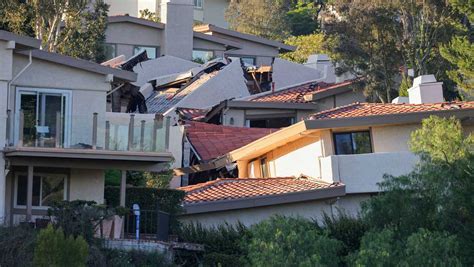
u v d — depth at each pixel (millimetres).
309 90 130000
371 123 88500
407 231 63094
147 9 174250
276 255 58875
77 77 79875
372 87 123000
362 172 87312
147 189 81125
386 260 57594
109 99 113938
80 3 115312
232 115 122000
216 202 83375
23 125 75875
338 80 134500
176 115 120750
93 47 118812
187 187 92750
